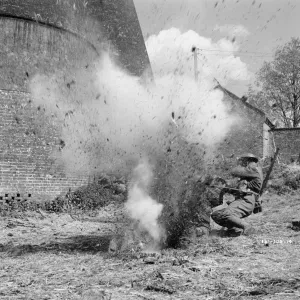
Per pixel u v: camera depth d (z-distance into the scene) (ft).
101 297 14.03
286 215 41.73
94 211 49.37
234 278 16.49
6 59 50.52
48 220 42.98
